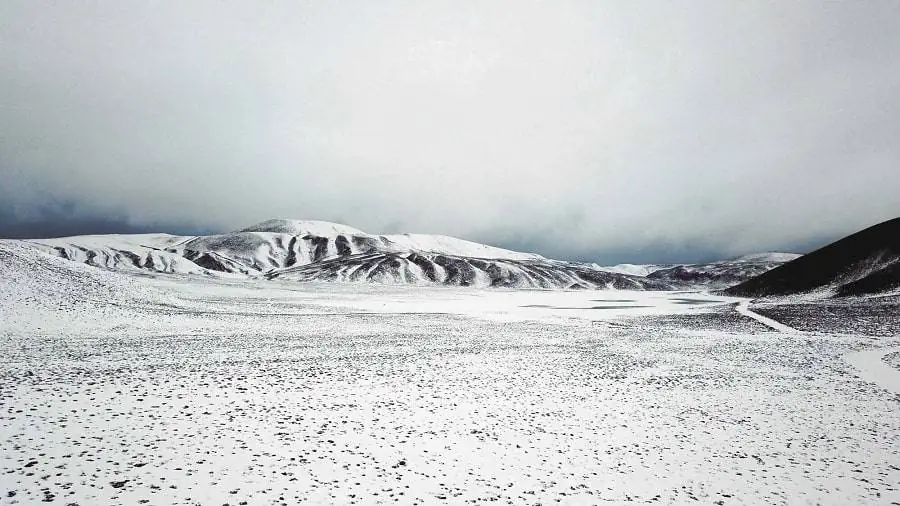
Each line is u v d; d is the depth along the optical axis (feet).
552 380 79.71
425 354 102.42
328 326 151.84
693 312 224.53
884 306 186.91
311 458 43.29
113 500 33.04
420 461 44.16
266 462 41.73
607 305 292.20
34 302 131.44
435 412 59.47
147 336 114.83
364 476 40.27
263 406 58.34
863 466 46.03
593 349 114.42
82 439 43.91
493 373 83.97
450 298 343.05
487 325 167.63
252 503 34.24
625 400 68.33
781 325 160.56
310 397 63.72
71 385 62.28
